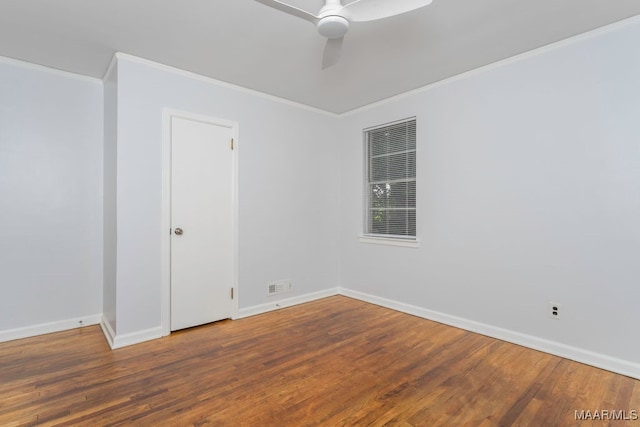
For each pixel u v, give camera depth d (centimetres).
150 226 285
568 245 248
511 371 227
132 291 275
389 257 376
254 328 310
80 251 313
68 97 307
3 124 278
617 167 227
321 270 421
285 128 383
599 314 234
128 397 195
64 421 173
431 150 335
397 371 227
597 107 235
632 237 221
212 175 324
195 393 200
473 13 214
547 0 201
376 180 403
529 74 267
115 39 248
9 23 225
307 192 406
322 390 204
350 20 179
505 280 281
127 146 273
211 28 232
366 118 404
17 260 284
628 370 220
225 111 332
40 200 294
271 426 171
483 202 296
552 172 256
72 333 296
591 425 171
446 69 301
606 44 231
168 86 295
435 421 175
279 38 246
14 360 241
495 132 288
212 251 324
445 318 322
